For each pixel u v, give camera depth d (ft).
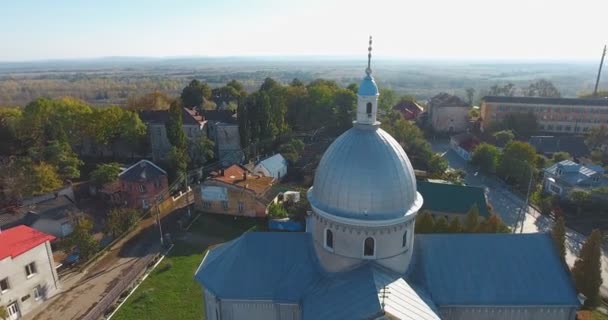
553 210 229.66
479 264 105.09
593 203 225.15
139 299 147.43
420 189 213.87
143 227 213.05
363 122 103.45
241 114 320.91
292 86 453.58
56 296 154.40
